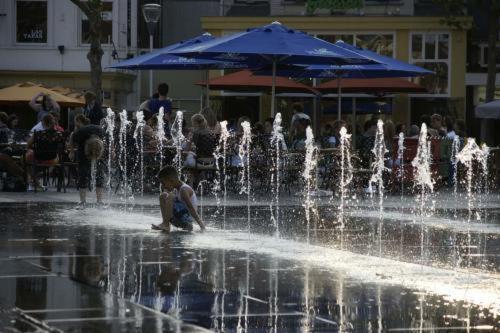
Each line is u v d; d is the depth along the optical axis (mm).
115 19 69375
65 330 10602
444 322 11453
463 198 33812
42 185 35406
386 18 60719
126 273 14711
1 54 70250
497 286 14062
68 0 70000
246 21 61500
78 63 70250
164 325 10953
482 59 65375
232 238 19656
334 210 27453
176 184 20891
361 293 13297
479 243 19844
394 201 31594
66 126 56750
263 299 12711
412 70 40844
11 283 13617
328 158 34812
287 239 19766
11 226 21469
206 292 13148
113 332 10547
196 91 69938
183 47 37156
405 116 61312
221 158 33188
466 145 38844
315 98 61344
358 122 62188
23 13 70188
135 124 35688
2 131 33844
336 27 61250
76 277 14227
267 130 36375
